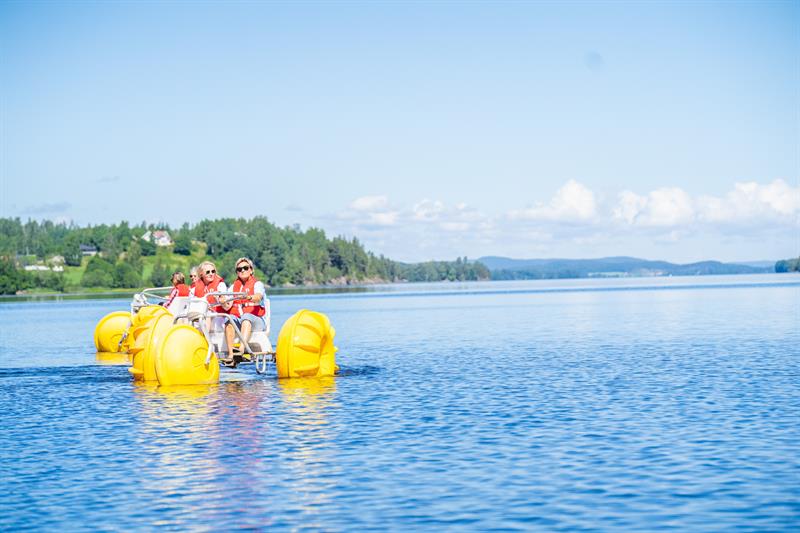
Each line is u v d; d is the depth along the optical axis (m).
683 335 33.06
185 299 23.66
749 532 8.02
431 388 18.16
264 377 20.44
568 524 8.34
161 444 12.31
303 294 159.62
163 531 8.27
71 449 12.06
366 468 10.66
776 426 13.09
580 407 15.29
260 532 8.20
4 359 27.05
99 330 29.91
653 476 10.09
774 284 138.75
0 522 8.63
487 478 10.12
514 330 39.06
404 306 80.62
